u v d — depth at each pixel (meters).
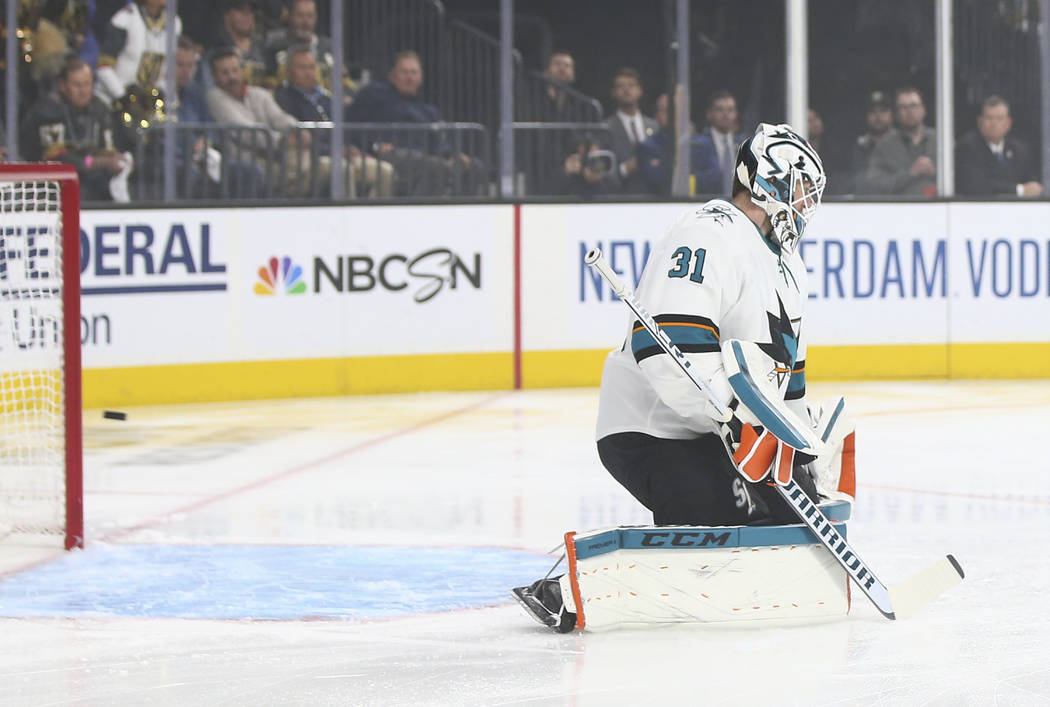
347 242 28.36
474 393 28.86
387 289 28.66
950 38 30.78
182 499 17.47
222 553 14.30
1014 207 30.78
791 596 10.91
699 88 35.16
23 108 30.92
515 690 9.33
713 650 10.24
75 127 30.75
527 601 10.92
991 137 34.19
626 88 33.03
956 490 17.66
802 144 11.19
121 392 26.69
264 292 27.80
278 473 19.36
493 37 34.47
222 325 27.50
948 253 30.70
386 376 28.73
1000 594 12.16
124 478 19.06
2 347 21.95
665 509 11.02
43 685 9.66
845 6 35.06
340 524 15.80
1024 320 30.88
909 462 19.84
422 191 31.84
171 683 9.66
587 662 9.96
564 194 33.06
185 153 30.38
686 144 31.73
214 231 27.34
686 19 31.31
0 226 21.78
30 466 18.62
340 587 12.71
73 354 14.77
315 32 31.77
